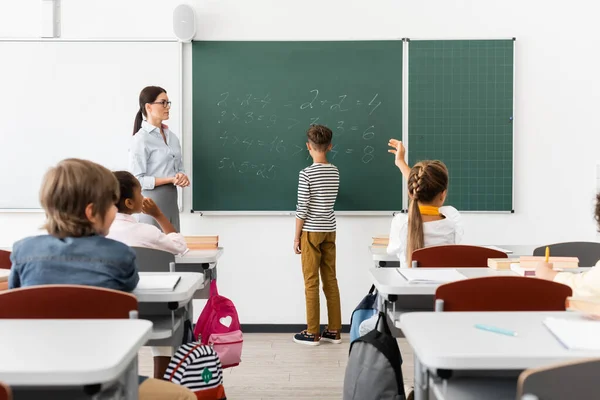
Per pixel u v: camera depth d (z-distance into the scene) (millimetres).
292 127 4227
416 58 4191
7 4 4145
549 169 4234
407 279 2037
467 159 4230
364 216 4273
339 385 3117
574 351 1163
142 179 3850
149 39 4164
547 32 4180
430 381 1432
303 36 4191
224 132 4219
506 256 2537
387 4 4180
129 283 1787
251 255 4273
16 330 1329
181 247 2750
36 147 4195
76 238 1729
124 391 1317
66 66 4176
